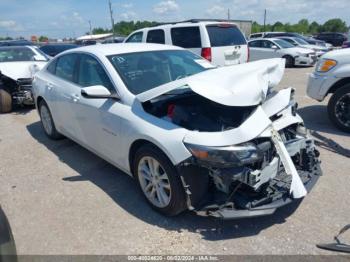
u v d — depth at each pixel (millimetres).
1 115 7012
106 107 3305
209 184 2672
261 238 2631
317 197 3182
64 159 4379
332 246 2484
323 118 5859
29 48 8438
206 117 2754
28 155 4586
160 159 2717
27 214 3111
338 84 5152
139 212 3051
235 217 2477
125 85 3268
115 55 3635
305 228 2727
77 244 2660
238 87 2516
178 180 2646
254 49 15625
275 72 2877
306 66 14625
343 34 29922
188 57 4133
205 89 2455
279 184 2676
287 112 2980
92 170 3996
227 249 2525
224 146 2428
